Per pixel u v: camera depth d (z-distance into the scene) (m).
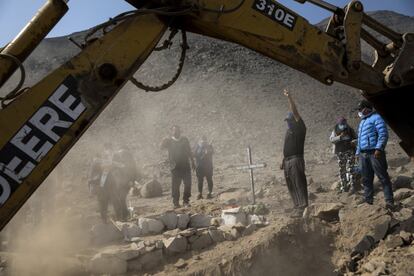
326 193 12.15
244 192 13.55
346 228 7.78
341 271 6.97
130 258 7.18
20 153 3.62
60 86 3.75
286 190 13.27
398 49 4.90
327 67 4.55
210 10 4.24
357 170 11.35
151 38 4.00
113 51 3.91
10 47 3.80
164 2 4.11
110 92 3.85
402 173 13.71
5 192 3.57
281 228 7.68
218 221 8.73
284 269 7.32
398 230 7.21
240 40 4.38
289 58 4.47
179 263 7.29
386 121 4.99
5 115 3.63
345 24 4.62
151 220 8.58
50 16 3.86
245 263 7.25
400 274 6.25
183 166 12.01
